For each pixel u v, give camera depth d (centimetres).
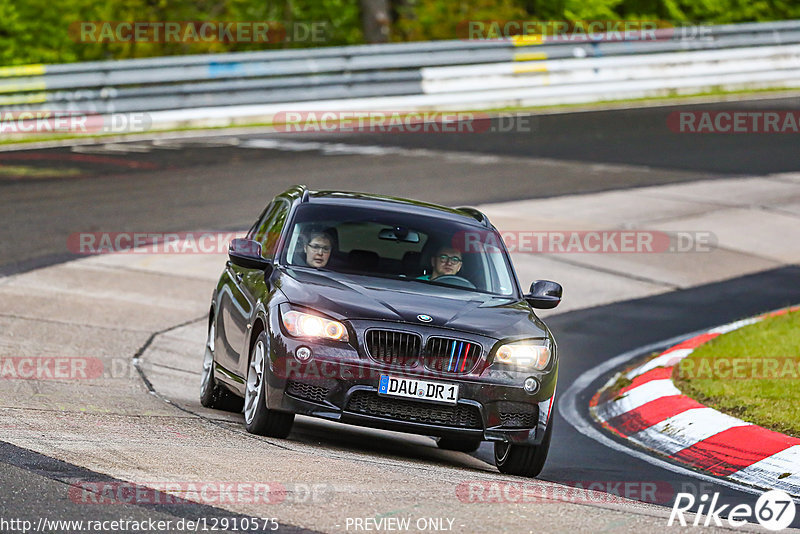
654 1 13200
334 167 7044
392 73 9238
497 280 2731
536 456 2458
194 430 2441
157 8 12088
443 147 7981
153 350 3678
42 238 5119
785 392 3062
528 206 6253
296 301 2428
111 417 2497
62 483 1817
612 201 6525
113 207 5806
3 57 11038
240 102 8756
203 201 6016
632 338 4200
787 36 10962
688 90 10469
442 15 12131
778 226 6216
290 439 2514
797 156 8138
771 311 4612
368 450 2572
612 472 2539
